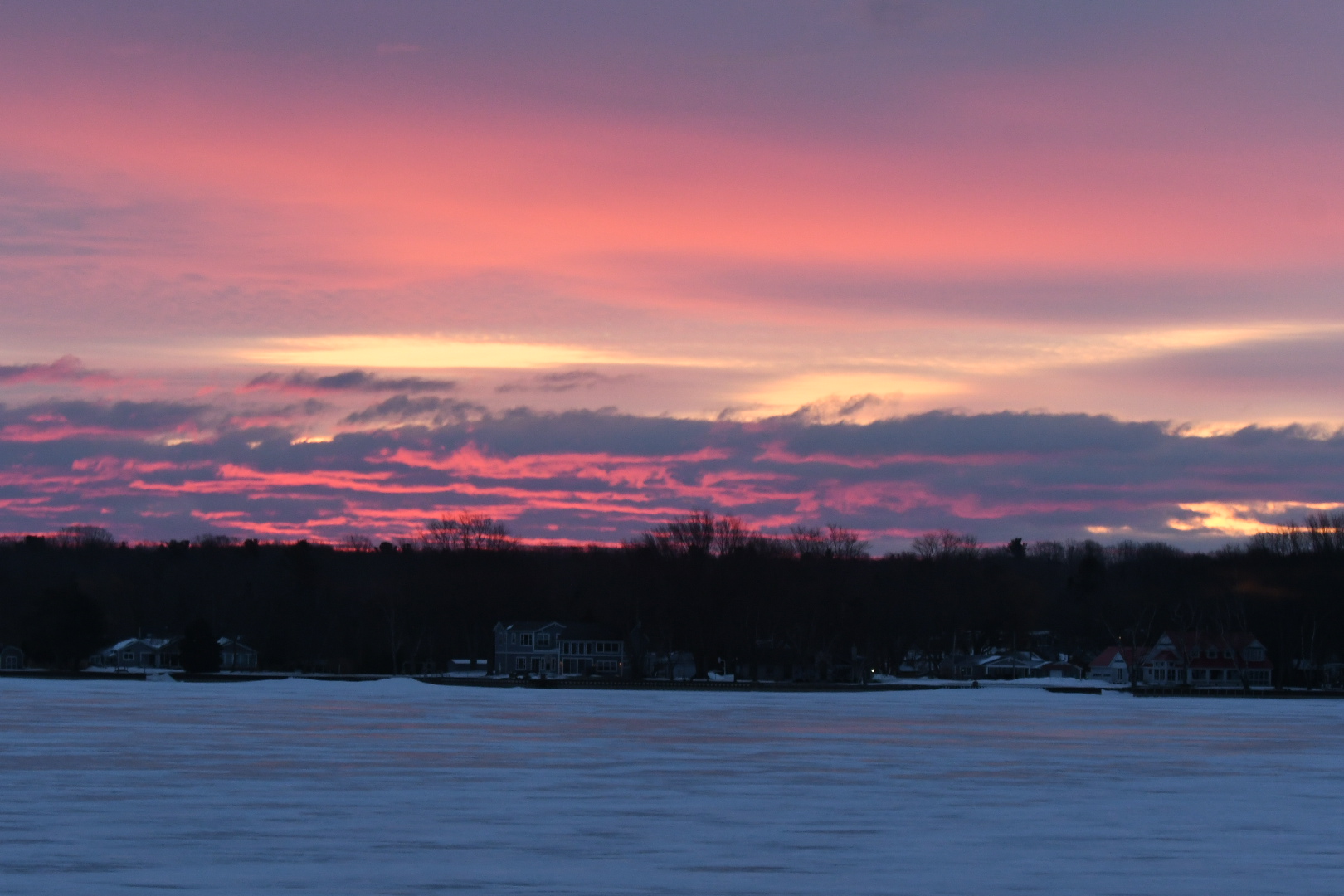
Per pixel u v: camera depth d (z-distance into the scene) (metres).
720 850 40.53
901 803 51.31
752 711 118.25
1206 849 41.47
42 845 40.25
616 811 48.34
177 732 82.38
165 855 38.84
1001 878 36.69
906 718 108.88
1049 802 52.06
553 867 37.66
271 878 35.66
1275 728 100.00
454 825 44.72
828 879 36.38
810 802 51.31
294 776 58.31
